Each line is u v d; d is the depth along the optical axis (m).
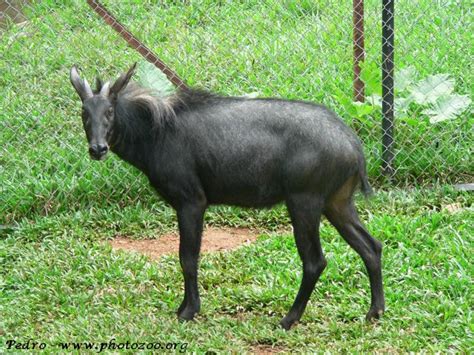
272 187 12.50
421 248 14.59
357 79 17.56
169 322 12.77
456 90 18.55
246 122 12.52
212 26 20.75
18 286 14.37
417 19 19.58
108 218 16.33
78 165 17.31
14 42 20.52
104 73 19.12
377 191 16.64
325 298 13.48
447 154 17.06
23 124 18.14
